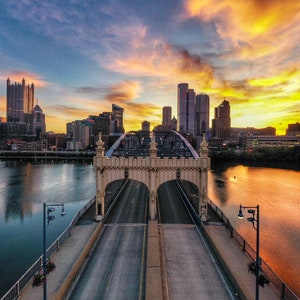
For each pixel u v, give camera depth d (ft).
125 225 140.87
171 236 126.41
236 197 268.62
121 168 147.43
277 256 132.26
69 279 84.89
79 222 141.18
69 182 387.34
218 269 95.96
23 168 597.52
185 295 80.43
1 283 110.11
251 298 75.36
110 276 90.48
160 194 220.43
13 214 215.10
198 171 147.64
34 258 133.69
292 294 76.89
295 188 315.99
